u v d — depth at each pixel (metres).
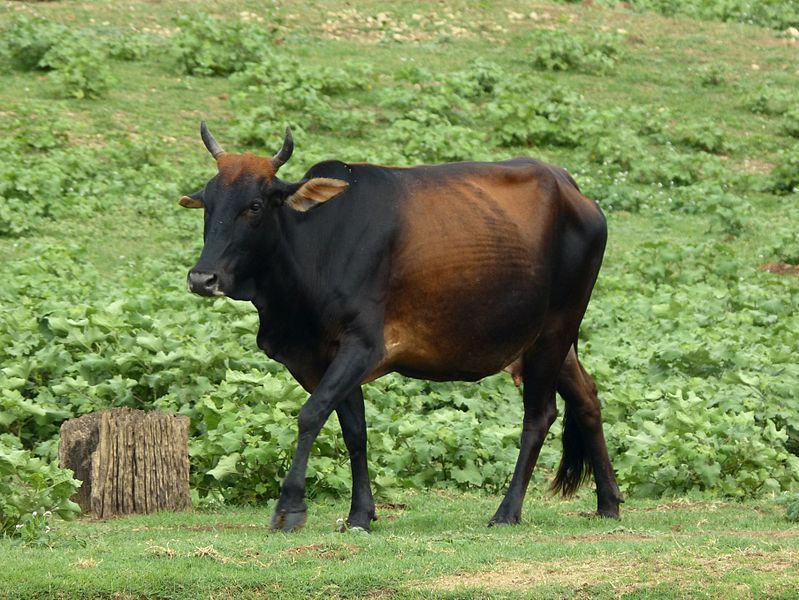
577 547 30.66
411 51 111.81
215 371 45.94
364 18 118.06
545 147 94.44
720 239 79.12
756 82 112.19
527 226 34.84
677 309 59.78
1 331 50.12
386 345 33.56
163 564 29.22
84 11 112.38
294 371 34.34
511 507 35.31
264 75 98.62
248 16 115.12
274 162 32.75
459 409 48.69
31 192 74.56
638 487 40.75
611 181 87.19
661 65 114.62
